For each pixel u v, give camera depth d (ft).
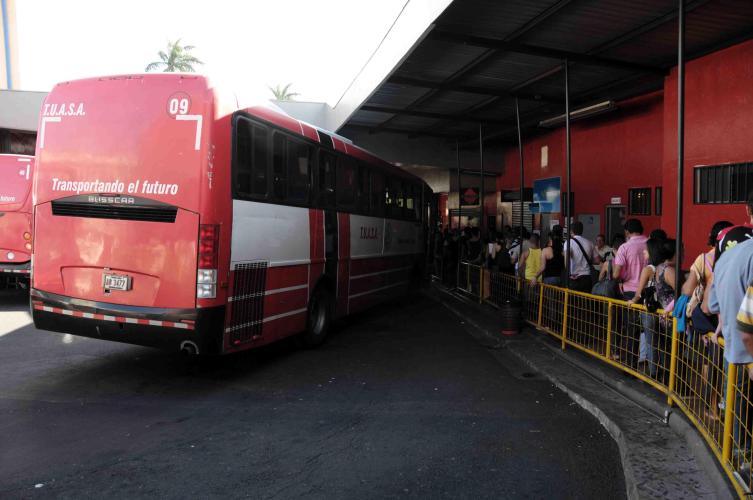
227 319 20.24
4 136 75.41
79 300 20.10
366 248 34.78
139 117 19.85
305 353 27.04
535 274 32.83
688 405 15.81
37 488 12.31
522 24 28.12
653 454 14.17
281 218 24.07
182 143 19.53
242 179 21.15
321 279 28.30
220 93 20.01
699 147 33.68
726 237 13.99
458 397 20.16
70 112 20.51
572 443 15.90
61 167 20.45
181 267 19.30
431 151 67.36
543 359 25.45
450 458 14.64
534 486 13.08
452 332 33.35
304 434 16.17
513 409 18.89
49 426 16.12
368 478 13.32
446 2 23.94
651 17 27.14
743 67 31.01
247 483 12.91
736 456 12.16
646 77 37.06
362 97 42.60
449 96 42.86
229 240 20.20
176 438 15.58
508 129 54.44
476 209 77.10
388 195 39.19
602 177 50.24
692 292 16.07
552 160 59.00
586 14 26.81
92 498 11.95
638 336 20.98
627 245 23.13
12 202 39.06
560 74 36.58
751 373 10.56
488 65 34.94
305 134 26.48
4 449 14.39
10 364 22.75
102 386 20.25
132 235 19.66
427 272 51.55
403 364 25.05
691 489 12.19
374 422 17.33
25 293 44.39
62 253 20.34
